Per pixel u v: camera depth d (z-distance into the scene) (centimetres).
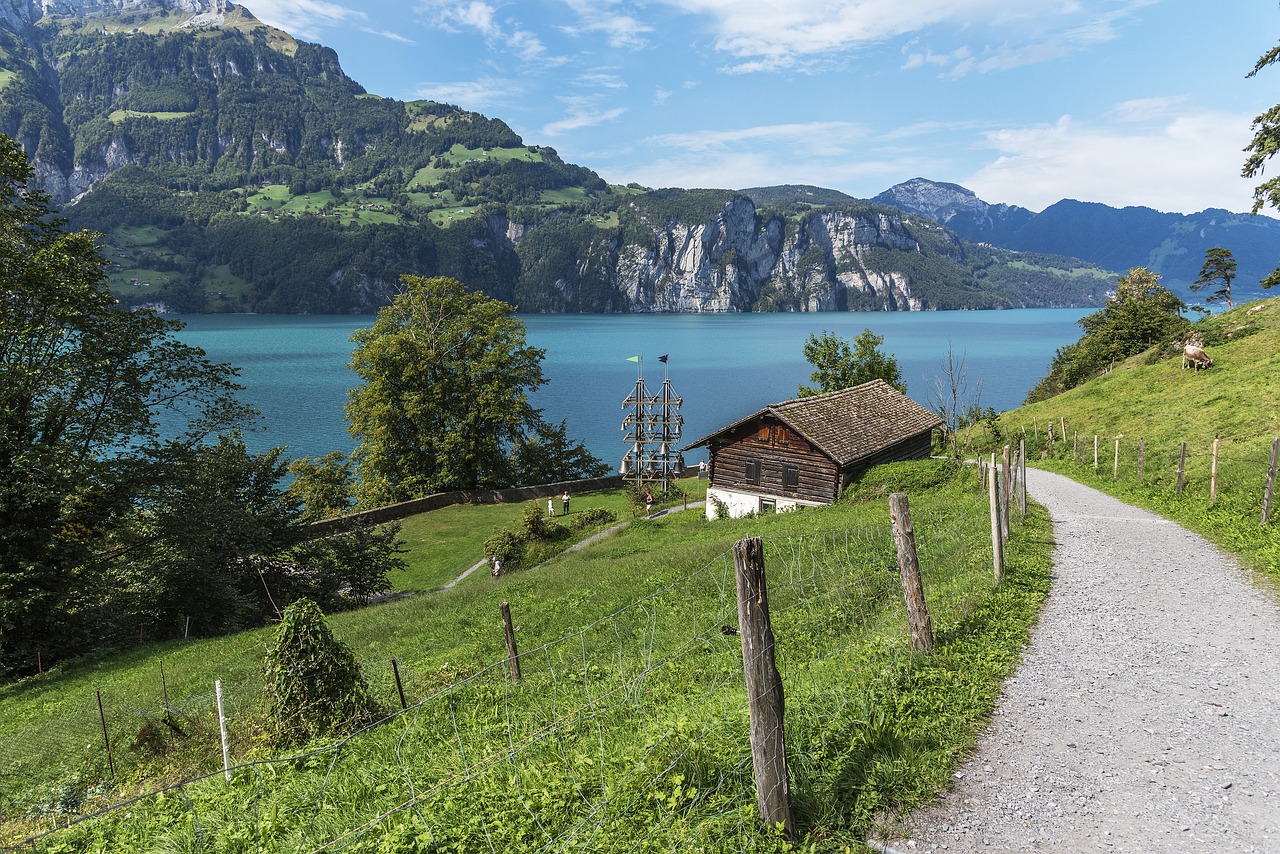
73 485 2617
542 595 2106
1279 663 1012
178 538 2870
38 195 2897
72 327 2869
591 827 591
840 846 596
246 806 809
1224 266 9906
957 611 1148
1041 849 605
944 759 734
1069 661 1026
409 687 1338
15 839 955
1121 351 7406
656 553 2481
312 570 3328
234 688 1595
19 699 2036
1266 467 2183
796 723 750
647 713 895
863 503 3372
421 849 592
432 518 5594
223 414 3353
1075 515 2236
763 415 4075
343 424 11594
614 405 14275
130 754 1274
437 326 6531
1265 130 3161
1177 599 1320
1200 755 761
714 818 587
